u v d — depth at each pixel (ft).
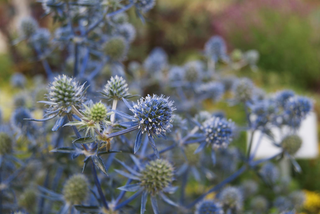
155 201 0.80
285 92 1.12
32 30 1.28
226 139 0.86
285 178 1.59
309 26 3.82
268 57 3.84
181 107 1.51
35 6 3.28
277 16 3.93
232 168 1.45
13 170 1.14
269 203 1.54
